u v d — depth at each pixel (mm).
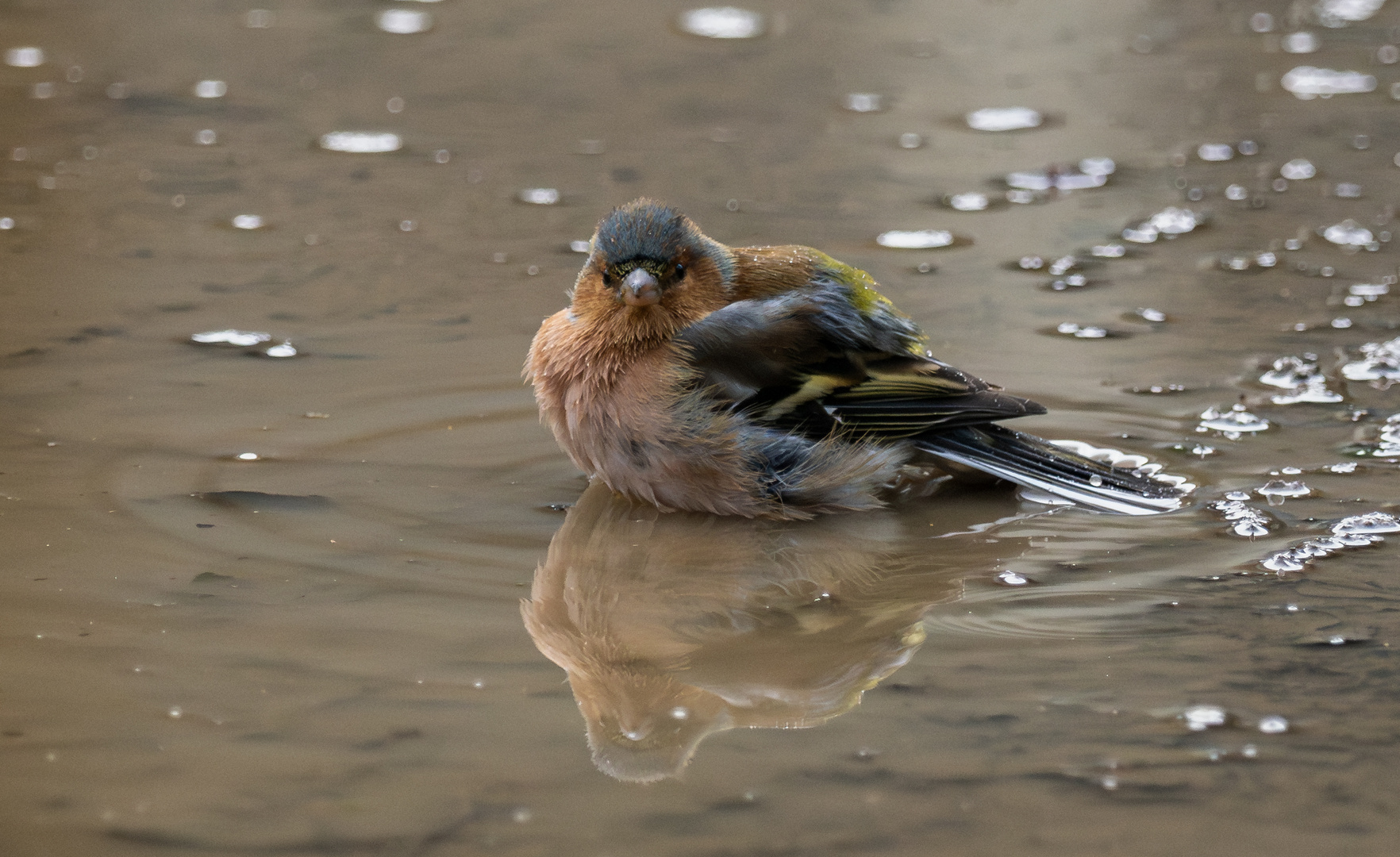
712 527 8766
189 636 6785
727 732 6035
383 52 20531
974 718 6105
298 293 12234
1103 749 5805
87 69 19156
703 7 23141
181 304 11883
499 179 15539
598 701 6289
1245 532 8234
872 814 5332
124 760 5652
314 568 7625
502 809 5363
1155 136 17109
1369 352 11039
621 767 5695
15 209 14141
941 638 7004
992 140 17047
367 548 7930
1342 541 8055
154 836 5145
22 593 7160
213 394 10086
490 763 5711
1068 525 8656
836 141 16969
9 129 16672
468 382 10469
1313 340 11312
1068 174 15820
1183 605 7289
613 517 8766
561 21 22312
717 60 20359
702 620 7324
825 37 21609
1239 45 21078
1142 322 11766
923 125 17594
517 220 14320
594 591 7574
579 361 8906
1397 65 19875
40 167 15438
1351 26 22047
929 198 15062
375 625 6984
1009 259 13320
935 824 5258
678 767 5723
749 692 6469
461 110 17984
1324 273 12859
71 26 21219
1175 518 8477
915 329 9648
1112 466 9148
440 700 6238
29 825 5195
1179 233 14047
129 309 11719
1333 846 5090
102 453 9039
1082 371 10766
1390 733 5891
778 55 20641
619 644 6969
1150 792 5473
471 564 7816
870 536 8578
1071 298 12352
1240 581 7574
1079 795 5453
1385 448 9406
